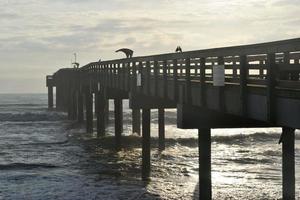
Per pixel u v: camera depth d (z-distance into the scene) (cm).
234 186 2544
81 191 2534
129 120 7812
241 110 1415
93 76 5047
